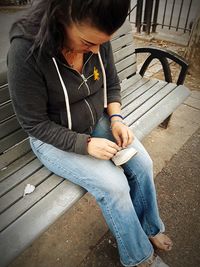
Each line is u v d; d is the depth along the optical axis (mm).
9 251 1121
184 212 1850
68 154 1354
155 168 2152
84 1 833
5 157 1508
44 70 1119
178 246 1664
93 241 1690
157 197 1941
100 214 1835
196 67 3209
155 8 3928
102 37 939
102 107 1461
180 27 4484
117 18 871
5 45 3301
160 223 1517
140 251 1392
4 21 4000
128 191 1291
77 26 915
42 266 1577
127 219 1282
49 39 990
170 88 2145
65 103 1272
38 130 1225
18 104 1166
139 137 1703
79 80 1253
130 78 2242
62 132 1245
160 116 1866
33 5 1036
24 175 1430
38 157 1460
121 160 1308
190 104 2805
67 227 1762
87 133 1465
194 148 2326
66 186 1364
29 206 1279
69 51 1122
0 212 1256
